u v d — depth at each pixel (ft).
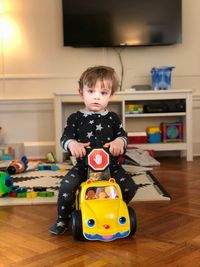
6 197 7.11
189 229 5.12
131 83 13.46
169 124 12.72
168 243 4.58
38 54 13.46
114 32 13.03
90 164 4.88
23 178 8.98
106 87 5.16
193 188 7.78
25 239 4.83
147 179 8.61
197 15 13.37
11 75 13.44
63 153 12.01
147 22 13.01
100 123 5.32
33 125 13.55
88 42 13.05
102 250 4.40
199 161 12.00
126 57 13.46
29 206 6.55
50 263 4.04
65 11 12.96
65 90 13.47
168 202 6.63
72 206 5.12
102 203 4.75
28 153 13.46
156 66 13.44
